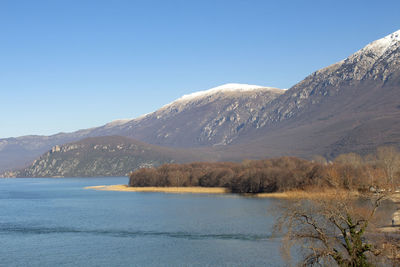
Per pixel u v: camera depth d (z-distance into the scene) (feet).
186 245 393.09
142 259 345.31
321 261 207.72
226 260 330.95
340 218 188.96
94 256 358.64
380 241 186.60
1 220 590.96
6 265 333.62
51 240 431.43
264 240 401.49
